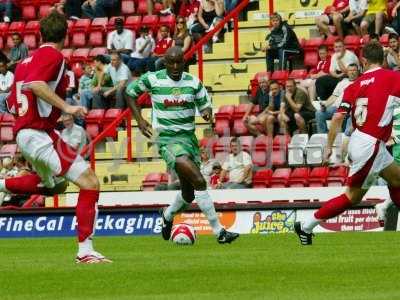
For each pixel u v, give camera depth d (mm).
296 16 58781
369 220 44344
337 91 51312
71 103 57875
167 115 35062
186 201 36219
